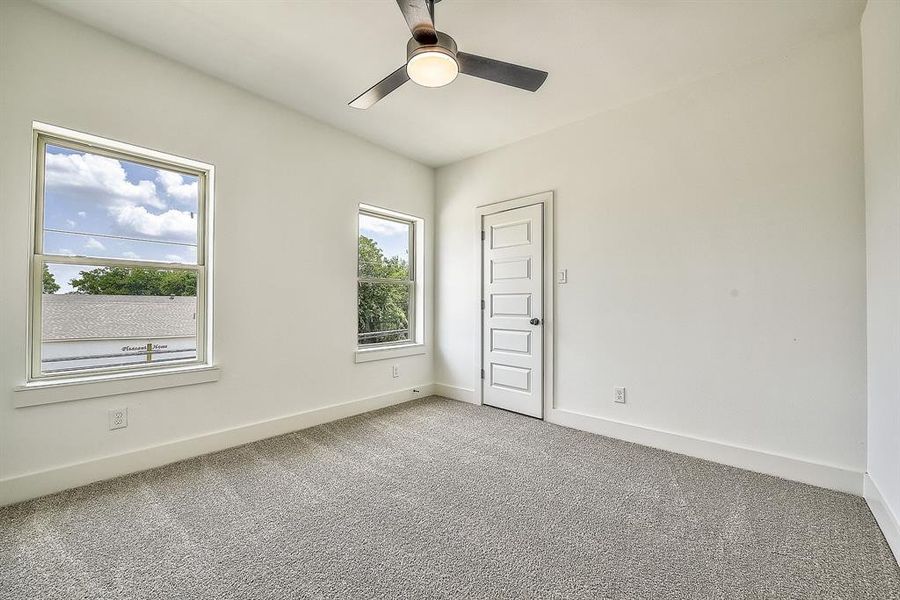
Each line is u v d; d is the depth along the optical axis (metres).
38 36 1.97
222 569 1.46
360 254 3.71
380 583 1.40
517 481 2.20
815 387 2.15
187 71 2.47
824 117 2.13
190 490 2.07
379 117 3.12
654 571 1.47
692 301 2.57
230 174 2.68
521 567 1.49
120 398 2.23
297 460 2.47
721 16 1.97
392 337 3.97
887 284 1.71
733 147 2.42
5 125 1.88
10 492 1.89
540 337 3.34
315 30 2.13
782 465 2.24
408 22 1.51
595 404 3.02
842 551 1.58
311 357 3.14
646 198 2.77
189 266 2.58
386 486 2.13
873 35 1.83
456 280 4.03
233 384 2.69
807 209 2.18
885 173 1.71
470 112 3.01
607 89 2.67
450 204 4.10
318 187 3.19
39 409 1.98
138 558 1.52
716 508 1.91
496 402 3.67
